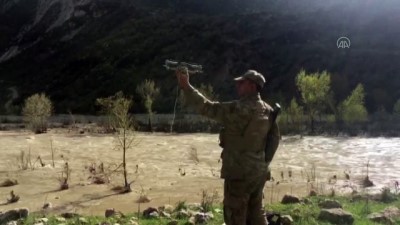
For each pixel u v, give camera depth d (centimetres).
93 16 11544
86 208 1205
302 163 2145
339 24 7700
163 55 8200
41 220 934
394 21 7431
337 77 6203
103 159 2264
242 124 544
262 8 10738
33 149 2641
